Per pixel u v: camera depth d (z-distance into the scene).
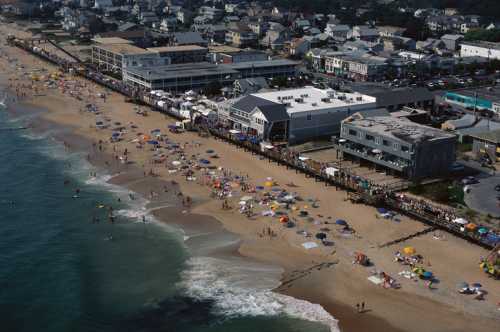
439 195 116.81
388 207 113.81
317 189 123.69
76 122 175.50
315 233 102.25
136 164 139.12
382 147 132.12
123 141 156.75
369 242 99.19
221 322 79.31
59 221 109.88
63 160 142.38
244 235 102.44
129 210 114.25
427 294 83.62
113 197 120.50
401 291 84.44
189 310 82.12
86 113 185.38
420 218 107.56
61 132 165.25
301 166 133.75
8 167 137.25
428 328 76.25
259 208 113.12
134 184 126.81
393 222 107.19
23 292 86.62
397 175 130.62
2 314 81.44
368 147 136.25
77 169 136.38
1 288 87.50
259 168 136.38
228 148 151.38
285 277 88.81
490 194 120.75
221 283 88.06
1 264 94.25
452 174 132.38
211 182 126.75
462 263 92.31
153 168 136.38
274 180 128.50
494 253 93.31
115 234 104.50
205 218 109.56
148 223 108.56
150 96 198.12
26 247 100.00
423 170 128.62
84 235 104.38
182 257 95.94
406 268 90.56
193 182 127.44
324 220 107.56
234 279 88.81
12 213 112.94
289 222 106.25
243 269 91.38
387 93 179.88
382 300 82.50
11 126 170.88
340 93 180.50
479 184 126.69
